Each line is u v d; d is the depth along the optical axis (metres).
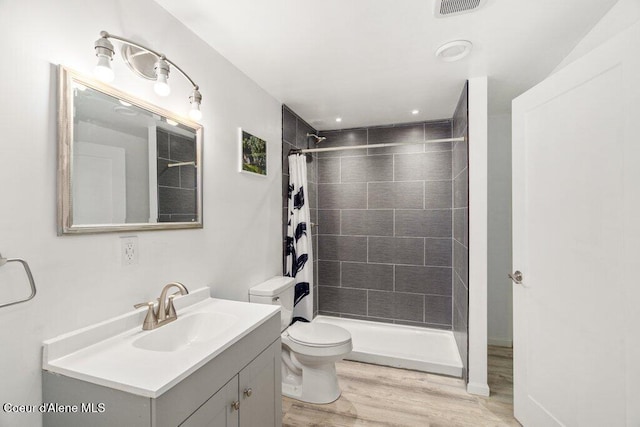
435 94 2.34
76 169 0.97
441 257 2.93
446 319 2.93
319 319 3.23
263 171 2.18
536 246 1.57
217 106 1.70
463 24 1.44
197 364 0.90
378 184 3.13
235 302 1.52
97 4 1.05
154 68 1.17
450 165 2.91
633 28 1.08
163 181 1.32
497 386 2.14
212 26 1.47
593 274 1.25
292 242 2.57
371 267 3.15
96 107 1.04
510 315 2.78
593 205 1.25
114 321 1.09
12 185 0.83
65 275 0.95
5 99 0.81
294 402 1.96
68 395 0.87
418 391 2.08
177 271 1.40
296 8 1.33
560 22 1.42
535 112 1.57
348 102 2.51
